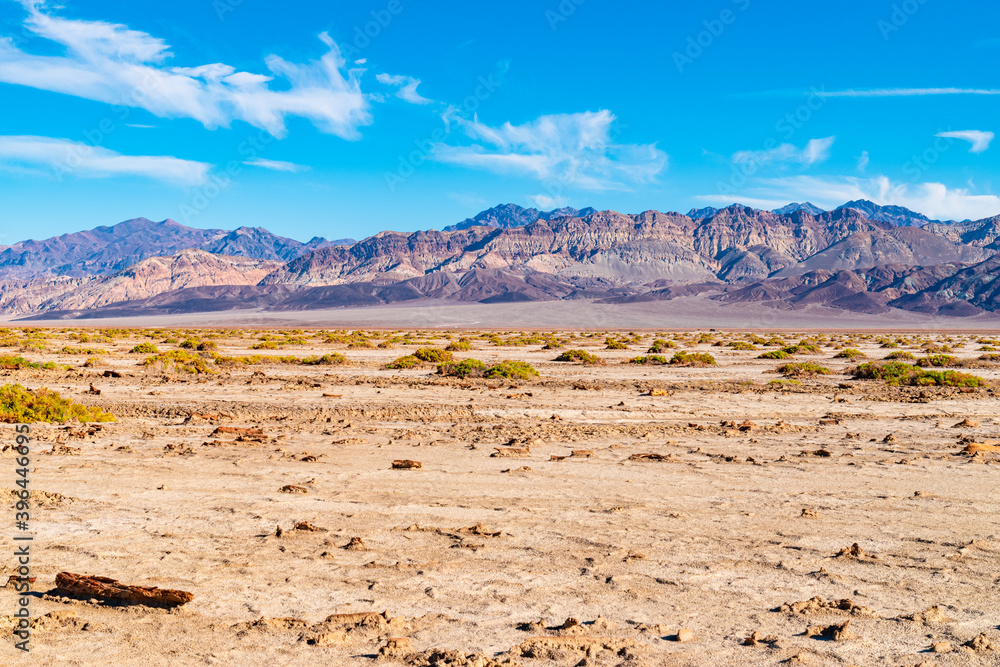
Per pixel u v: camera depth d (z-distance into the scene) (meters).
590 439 15.24
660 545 7.82
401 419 18.36
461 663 5.02
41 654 5.18
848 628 5.64
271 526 8.56
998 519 8.84
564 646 5.29
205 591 6.45
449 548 7.73
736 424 17.02
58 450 13.24
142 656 5.18
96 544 7.76
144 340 69.62
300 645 5.38
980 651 5.25
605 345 62.41
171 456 12.91
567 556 7.45
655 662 5.11
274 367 34.97
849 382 28.05
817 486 10.68
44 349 46.34
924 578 6.79
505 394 23.39
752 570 7.03
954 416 18.62
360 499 9.87
